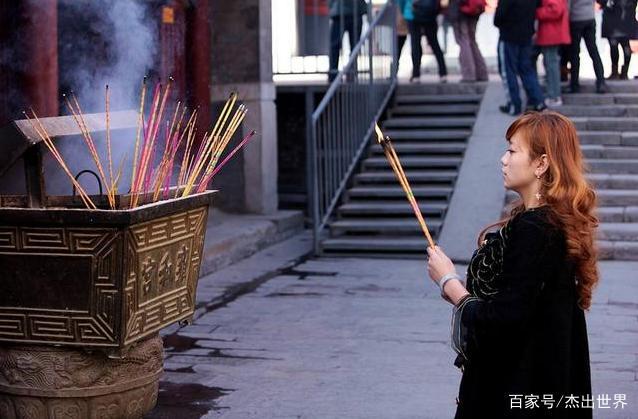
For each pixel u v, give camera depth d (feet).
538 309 11.32
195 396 20.40
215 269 34.12
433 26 48.08
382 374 21.93
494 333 11.32
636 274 32.58
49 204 15.38
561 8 42.68
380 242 36.83
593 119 42.42
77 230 13.78
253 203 41.39
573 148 11.48
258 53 40.73
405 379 21.52
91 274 13.87
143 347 14.94
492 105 44.37
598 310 27.71
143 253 14.16
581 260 11.28
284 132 46.03
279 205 45.65
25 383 14.39
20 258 14.02
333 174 39.50
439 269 12.11
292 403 19.93
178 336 25.30
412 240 36.99
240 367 22.54
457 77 56.13
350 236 38.42
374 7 56.75
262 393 20.59
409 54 61.77
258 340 24.94
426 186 40.06
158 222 14.42
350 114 40.47
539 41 43.29
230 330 25.95
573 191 11.32
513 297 11.12
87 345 14.07
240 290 31.12
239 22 40.73
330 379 21.57
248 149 41.19
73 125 15.12
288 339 25.03
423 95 46.44
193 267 15.90
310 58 50.96
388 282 32.24
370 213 38.70
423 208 38.22
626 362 22.57
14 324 14.24
